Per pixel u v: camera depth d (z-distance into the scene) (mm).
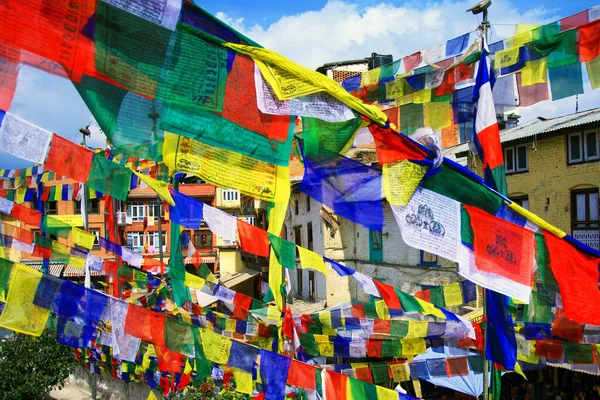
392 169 4414
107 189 4840
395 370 9805
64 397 15953
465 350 11797
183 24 2941
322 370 5406
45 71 2684
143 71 2902
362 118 3971
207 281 10523
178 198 5520
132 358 6051
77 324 5383
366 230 21672
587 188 13297
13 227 9844
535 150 14148
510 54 5574
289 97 3443
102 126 2924
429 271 17812
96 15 2713
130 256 10656
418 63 6398
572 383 13484
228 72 3197
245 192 4059
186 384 9547
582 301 5289
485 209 5012
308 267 6352
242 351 5312
